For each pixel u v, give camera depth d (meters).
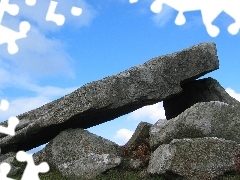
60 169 16.50
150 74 17.45
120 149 17.64
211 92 19.00
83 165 16.03
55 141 17.84
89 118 18.12
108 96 17.06
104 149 17.25
